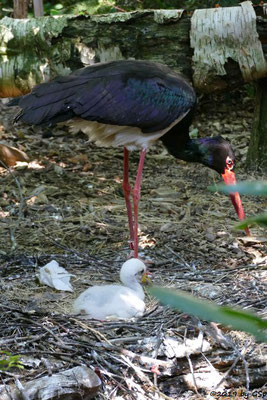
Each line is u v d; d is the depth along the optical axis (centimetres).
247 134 1345
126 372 576
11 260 808
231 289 726
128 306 659
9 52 1087
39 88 769
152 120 798
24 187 1055
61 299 713
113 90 775
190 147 894
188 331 629
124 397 560
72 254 835
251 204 1027
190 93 834
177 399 588
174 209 1002
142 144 827
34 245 869
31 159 1186
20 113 758
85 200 1024
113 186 1088
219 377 604
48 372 557
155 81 802
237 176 1128
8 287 732
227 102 1477
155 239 897
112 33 1053
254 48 1033
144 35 1051
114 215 979
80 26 1057
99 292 668
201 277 767
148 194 1062
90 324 630
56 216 961
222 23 1026
